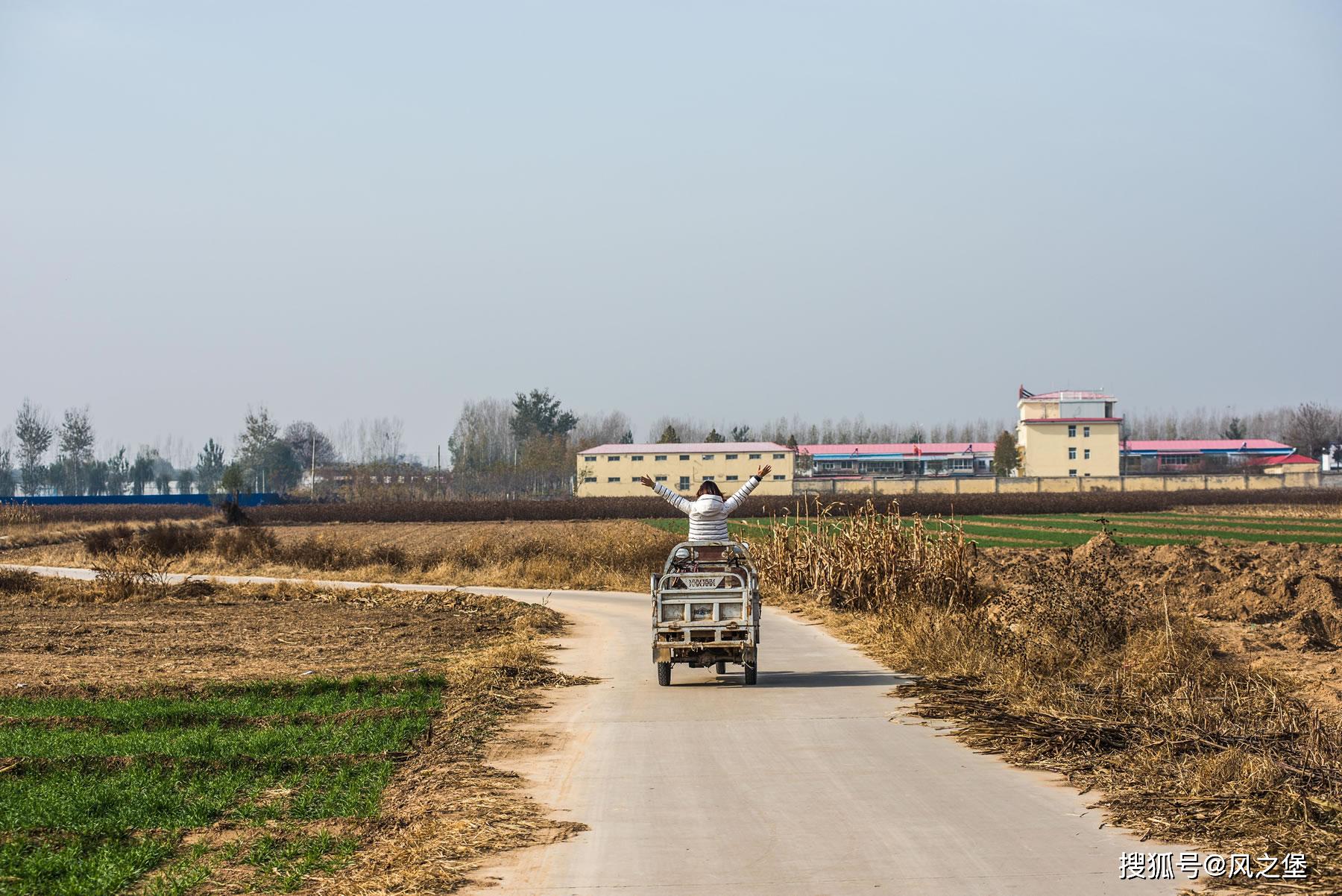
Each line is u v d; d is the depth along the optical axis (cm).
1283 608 2541
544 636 2475
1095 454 14300
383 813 1011
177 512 10750
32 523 8575
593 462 13625
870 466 17062
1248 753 1129
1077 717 1320
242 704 1597
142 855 879
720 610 1700
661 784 1086
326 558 4866
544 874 813
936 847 866
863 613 2777
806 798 1026
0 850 898
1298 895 753
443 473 16325
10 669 2045
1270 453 16862
